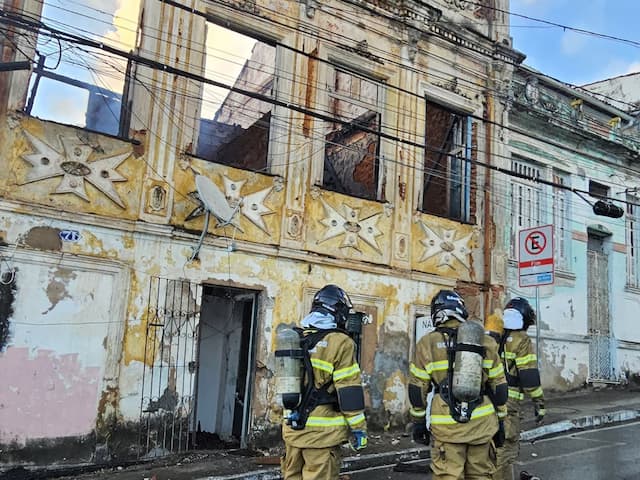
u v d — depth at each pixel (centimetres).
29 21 732
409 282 1090
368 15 1103
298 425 389
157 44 870
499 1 1316
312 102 1013
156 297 825
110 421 770
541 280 970
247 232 916
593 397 1365
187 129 884
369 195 1134
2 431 698
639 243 1691
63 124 780
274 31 984
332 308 421
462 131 1262
